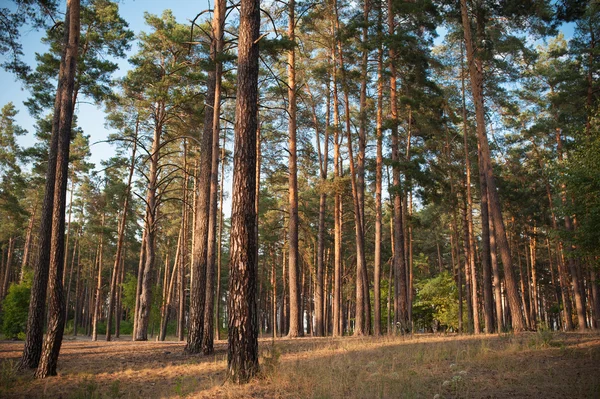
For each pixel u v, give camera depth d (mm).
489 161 17656
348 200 31109
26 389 8617
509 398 6652
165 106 26531
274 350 9023
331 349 13602
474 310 24875
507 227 37438
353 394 6965
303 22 20719
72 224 47812
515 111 23844
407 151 24875
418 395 6852
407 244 36656
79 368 11188
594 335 14031
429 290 35375
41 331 11461
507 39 19109
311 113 27484
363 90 21375
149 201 26312
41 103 21938
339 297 27859
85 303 59219
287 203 35688
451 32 23125
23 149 27219
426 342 14047
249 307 8406
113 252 52344
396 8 18953
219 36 15344
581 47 23406
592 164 14133
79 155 35156
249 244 8648
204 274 14273
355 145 27781
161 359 12750
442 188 24172
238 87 9336
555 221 30469
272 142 27734
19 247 57719
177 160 34062
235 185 8875
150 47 25297
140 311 25016
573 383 7242
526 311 37688
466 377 8070
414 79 21062
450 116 23062
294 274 21938
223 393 7375
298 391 7305
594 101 22953
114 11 23938
